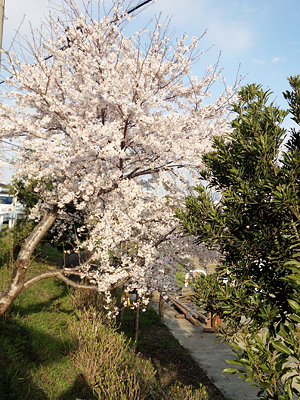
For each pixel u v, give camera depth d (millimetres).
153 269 7445
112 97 5164
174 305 12914
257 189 3061
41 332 6191
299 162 2807
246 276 3123
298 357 2025
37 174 5613
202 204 3496
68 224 9242
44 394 4484
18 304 7227
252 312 2826
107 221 6117
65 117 5660
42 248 12602
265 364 2105
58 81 5883
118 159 5949
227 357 8367
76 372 5414
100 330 6473
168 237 6906
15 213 13031
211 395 6340
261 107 3428
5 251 9695
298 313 2127
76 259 12938
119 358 5699
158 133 5461
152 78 5844
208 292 3285
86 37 5691
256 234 3096
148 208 6578
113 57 5309
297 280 2176
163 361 7727
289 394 1989
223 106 6285
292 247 2801
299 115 3172
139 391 4738
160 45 5812
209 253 7109
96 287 5934
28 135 5836
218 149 3633
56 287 9664
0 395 3748
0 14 4969
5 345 5004
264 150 3020
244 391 6656
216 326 3061
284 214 3029
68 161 5355
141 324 10438
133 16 5375
